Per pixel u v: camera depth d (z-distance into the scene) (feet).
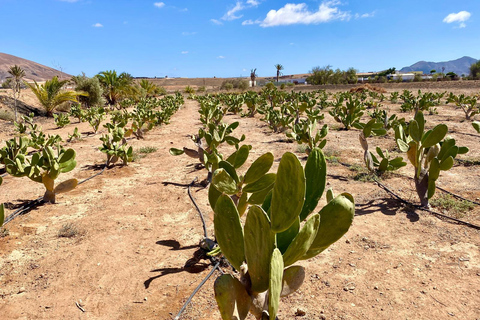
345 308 8.14
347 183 17.78
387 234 11.94
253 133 37.55
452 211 13.47
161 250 11.43
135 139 35.88
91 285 9.51
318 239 4.86
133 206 15.78
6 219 14.12
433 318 7.70
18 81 56.65
